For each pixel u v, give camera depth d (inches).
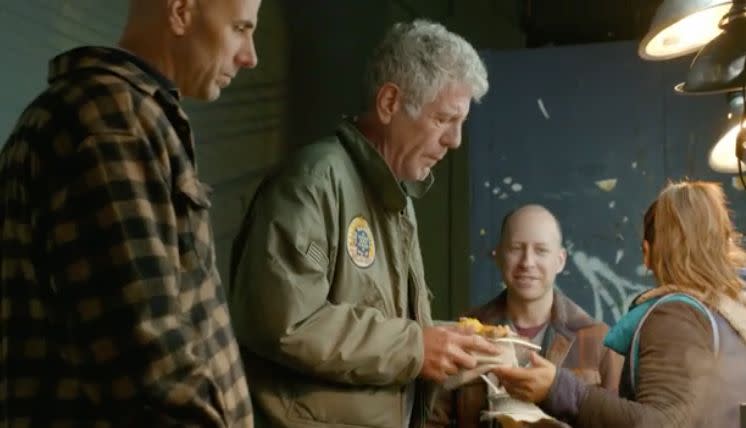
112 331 47.1
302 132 153.5
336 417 79.4
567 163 156.5
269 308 76.4
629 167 154.3
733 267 88.1
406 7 184.2
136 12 56.6
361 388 80.4
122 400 47.3
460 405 103.9
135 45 56.2
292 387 79.7
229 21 56.2
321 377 78.5
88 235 47.8
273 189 81.0
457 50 85.8
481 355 84.4
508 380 85.4
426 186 91.4
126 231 48.0
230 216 133.0
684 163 152.3
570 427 86.7
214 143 129.6
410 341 79.9
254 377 80.6
